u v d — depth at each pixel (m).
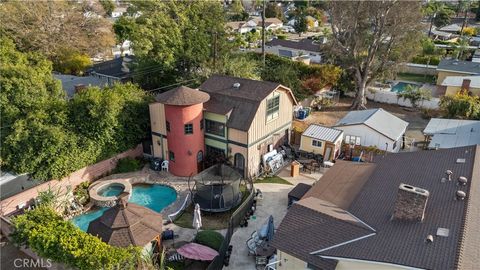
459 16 131.12
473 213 16.19
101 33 64.81
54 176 28.14
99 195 29.03
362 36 46.31
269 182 31.50
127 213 20.77
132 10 52.06
